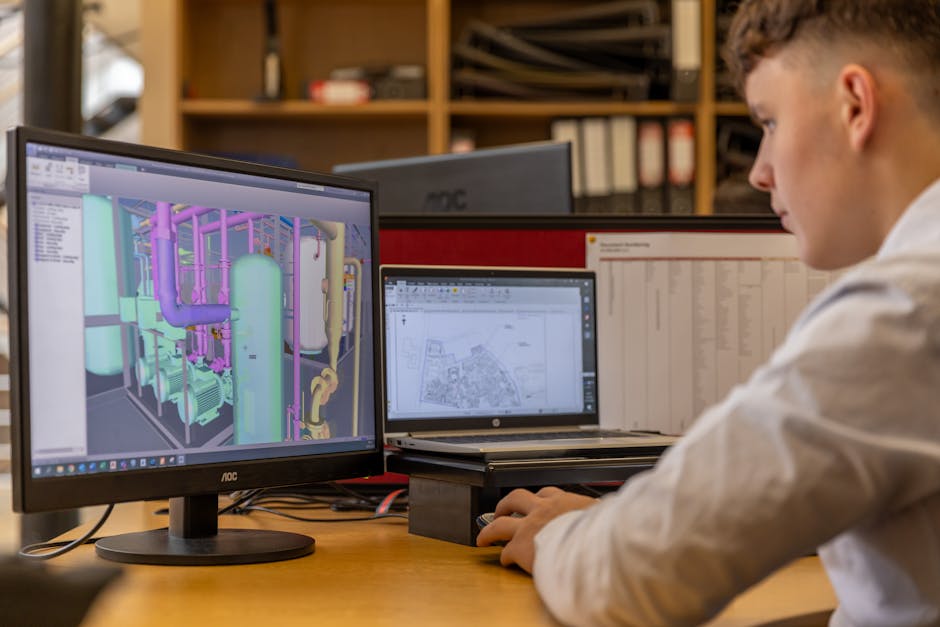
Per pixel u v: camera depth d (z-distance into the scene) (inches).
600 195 126.3
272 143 139.2
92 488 38.7
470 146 130.1
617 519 27.0
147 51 135.3
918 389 23.9
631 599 25.9
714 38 127.3
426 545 47.6
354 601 35.5
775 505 24.2
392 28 140.3
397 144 139.4
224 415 43.7
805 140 28.8
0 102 152.8
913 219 26.4
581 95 128.8
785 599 38.0
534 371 56.9
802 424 24.2
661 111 127.1
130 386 40.3
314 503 61.2
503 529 41.7
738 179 127.0
